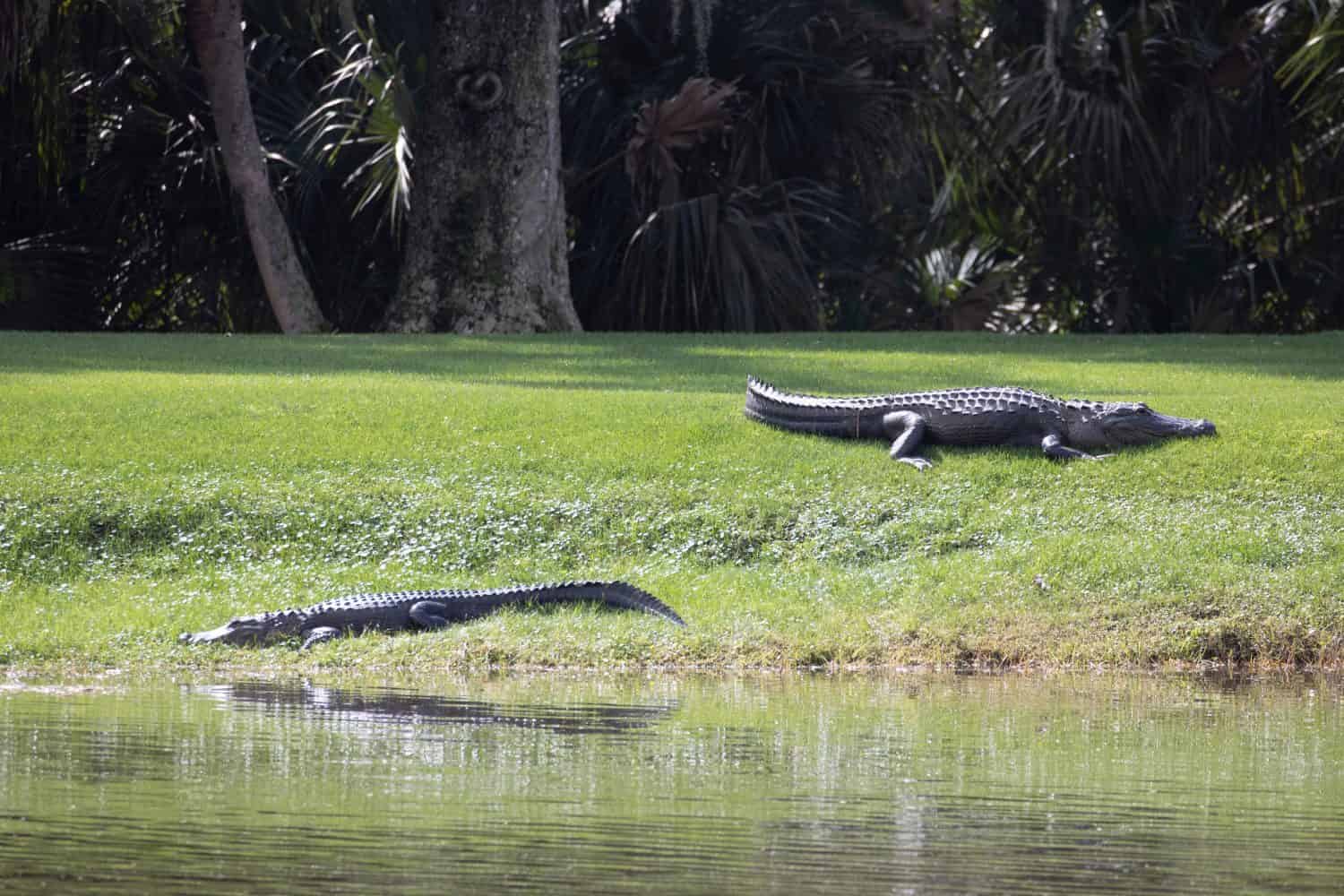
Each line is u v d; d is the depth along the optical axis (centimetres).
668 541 3256
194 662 2611
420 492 3397
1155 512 3303
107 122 7388
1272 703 2350
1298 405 3938
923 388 4378
